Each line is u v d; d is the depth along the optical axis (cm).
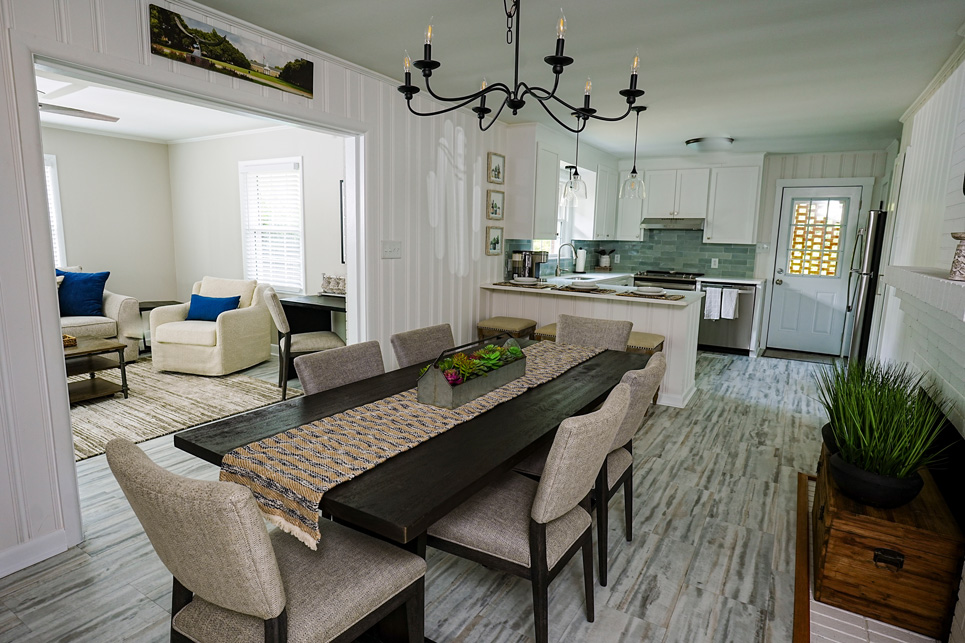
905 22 246
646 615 193
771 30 259
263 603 112
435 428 176
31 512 212
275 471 143
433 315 430
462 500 137
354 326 371
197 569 114
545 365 261
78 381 446
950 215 244
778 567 222
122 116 493
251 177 576
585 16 247
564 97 386
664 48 287
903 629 186
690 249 699
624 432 205
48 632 180
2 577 206
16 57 192
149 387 454
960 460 190
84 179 573
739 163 630
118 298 525
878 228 455
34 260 202
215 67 258
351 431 172
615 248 749
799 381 512
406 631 159
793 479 303
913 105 380
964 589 166
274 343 586
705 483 296
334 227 523
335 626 125
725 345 638
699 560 226
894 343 352
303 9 252
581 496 168
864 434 198
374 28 273
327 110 320
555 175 529
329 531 158
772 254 652
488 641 180
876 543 187
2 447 201
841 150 592
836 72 319
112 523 246
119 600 197
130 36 227
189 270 645
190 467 304
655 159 677
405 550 152
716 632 185
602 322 316
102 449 325
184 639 130
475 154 457
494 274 508
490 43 287
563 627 187
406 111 380
